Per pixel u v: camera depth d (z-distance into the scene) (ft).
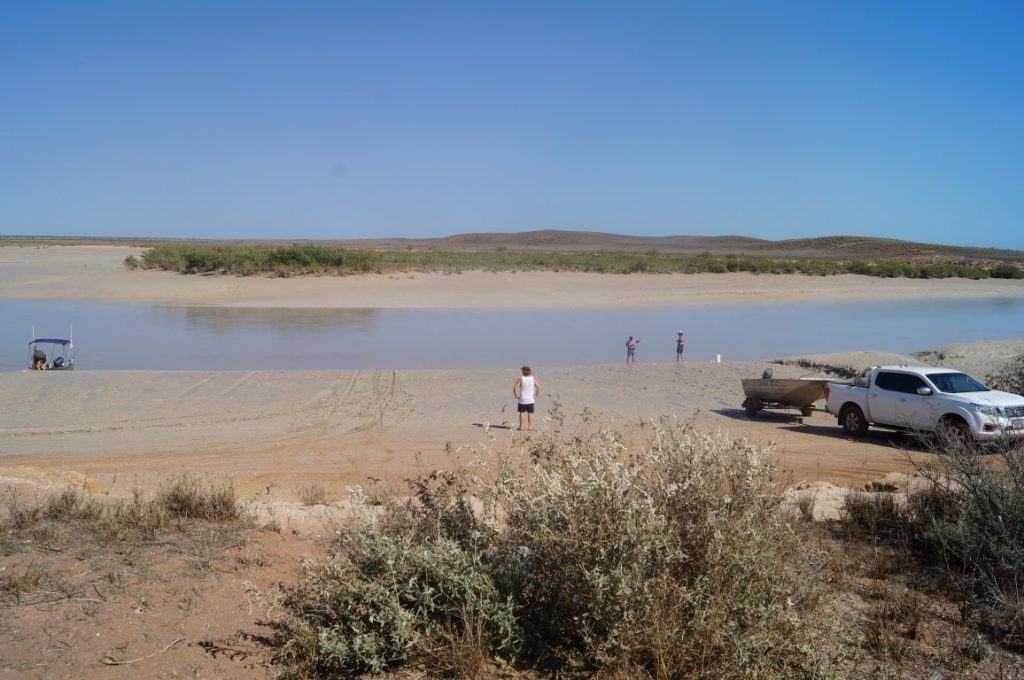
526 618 15.51
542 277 214.07
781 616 14.48
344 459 46.42
